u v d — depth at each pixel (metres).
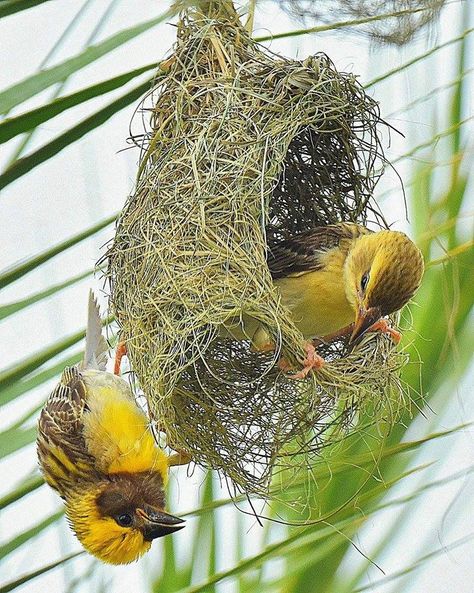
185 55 7.26
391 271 7.36
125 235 7.14
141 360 6.81
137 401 7.58
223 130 6.96
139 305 6.83
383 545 7.18
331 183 8.30
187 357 6.62
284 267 8.08
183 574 7.43
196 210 6.76
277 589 7.14
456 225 7.62
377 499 7.27
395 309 7.41
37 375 5.19
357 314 7.43
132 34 5.12
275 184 7.20
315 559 7.14
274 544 6.04
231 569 5.98
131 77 5.02
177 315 6.64
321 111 7.39
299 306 8.06
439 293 7.62
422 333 7.51
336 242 8.05
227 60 7.18
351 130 7.86
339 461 7.23
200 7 7.27
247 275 6.62
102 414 9.05
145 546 8.80
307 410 7.16
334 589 7.08
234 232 6.71
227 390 7.26
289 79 7.20
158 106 7.29
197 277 6.59
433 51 6.99
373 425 7.49
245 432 7.27
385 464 7.32
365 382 7.17
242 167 6.85
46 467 9.12
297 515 7.47
